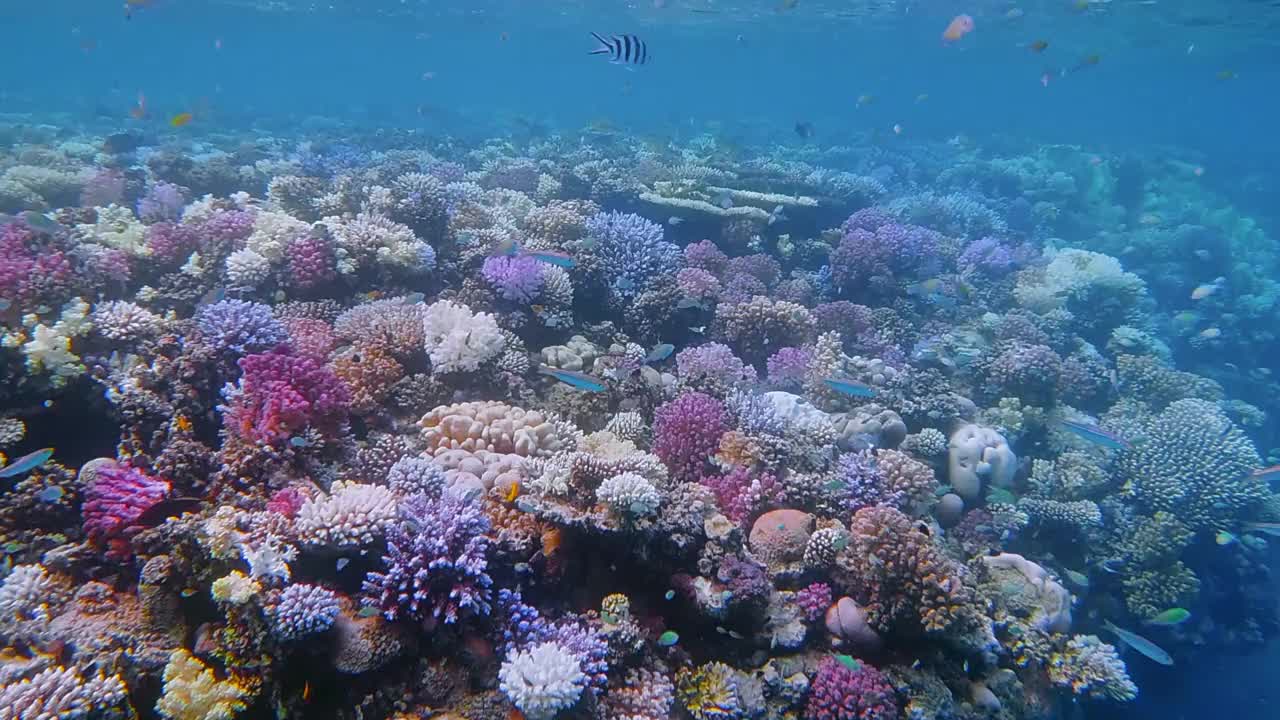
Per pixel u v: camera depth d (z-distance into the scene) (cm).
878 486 702
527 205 1478
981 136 5231
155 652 456
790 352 1000
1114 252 2239
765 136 4553
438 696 468
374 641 462
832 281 1382
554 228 1138
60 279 756
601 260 1051
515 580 536
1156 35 3775
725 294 1166
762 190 1772
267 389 605
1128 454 1005
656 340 1034
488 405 716
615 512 540
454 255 1066
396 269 968
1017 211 2491
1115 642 885
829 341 1002
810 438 783
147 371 670
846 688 523
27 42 14025
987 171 2966
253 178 1556
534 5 4681
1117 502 955
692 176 1788
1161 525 934
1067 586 826
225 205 1095
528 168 1822
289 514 522
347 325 820
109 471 554
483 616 495
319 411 629
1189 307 1962
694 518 561
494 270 934
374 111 5372
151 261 924
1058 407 1051
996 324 1284
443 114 4747
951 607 542
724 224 1431
